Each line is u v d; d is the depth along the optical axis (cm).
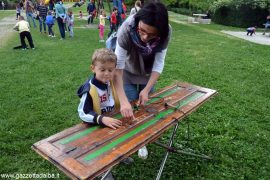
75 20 1967
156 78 263
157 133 210
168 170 307
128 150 185
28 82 577
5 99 482
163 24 207
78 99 491
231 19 1953
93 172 163
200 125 405
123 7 1387
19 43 1057
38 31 1447
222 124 409
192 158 328
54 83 573
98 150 185
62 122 406
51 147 187
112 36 286
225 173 305
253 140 371
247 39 1291
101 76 229
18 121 403
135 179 293
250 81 615
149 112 241
